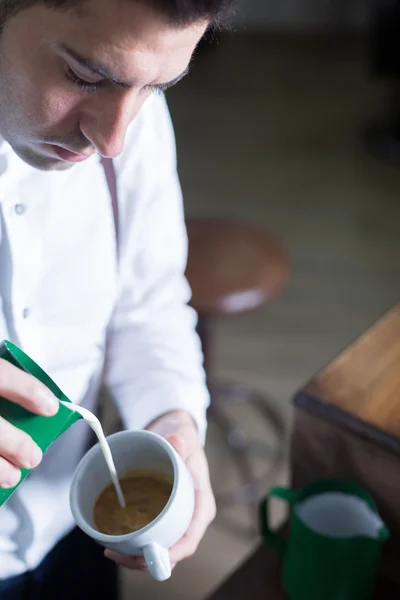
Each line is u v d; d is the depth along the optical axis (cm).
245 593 90
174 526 70
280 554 94
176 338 101
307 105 394
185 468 73
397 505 89
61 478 94
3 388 60
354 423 87
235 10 61
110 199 89
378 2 319
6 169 75
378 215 311
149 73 58
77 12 54
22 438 61
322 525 87
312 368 239
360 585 84
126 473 77
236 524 191
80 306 89
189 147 359
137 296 101
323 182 332
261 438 214
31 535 93
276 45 452
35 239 81
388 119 369
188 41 58
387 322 103
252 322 258
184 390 94
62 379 91
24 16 58
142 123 90
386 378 93
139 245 97
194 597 173
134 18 54
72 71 60
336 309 264
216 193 324
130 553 70
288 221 307
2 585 95
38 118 64
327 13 454
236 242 190
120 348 100
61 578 103
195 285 175
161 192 96
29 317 84
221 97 404
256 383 234
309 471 96
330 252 290
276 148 357
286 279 180
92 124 64
